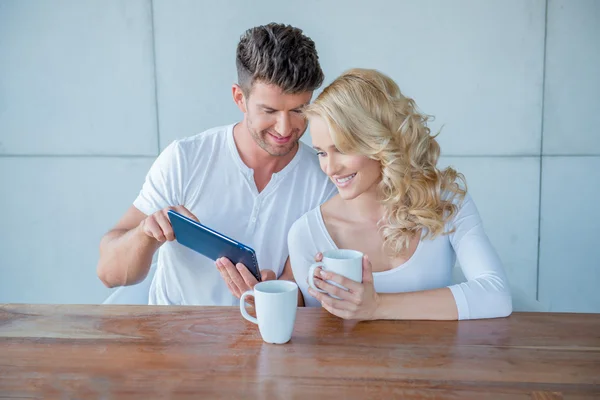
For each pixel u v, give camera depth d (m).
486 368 0.95
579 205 2.68
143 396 0.87
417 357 0.99
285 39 1.47
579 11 2.52
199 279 1.72
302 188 1.75
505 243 2.72
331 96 1.38
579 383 0.90
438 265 1.47
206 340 1.07
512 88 2.60
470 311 1.16
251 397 0.86
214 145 1.74
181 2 2.63
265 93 1.49
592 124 2.61
